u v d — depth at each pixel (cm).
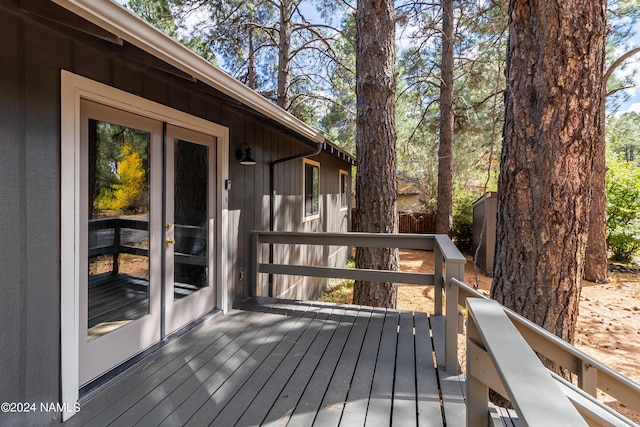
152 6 704
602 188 688
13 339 156
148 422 171
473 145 1088
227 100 309
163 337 263
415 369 227
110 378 208
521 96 256
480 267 838
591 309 537
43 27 168
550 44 241
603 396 322
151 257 252
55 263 175
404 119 1170
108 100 208
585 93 239
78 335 187
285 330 292
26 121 160
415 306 578
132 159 235
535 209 251
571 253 248
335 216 874
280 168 489
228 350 253
